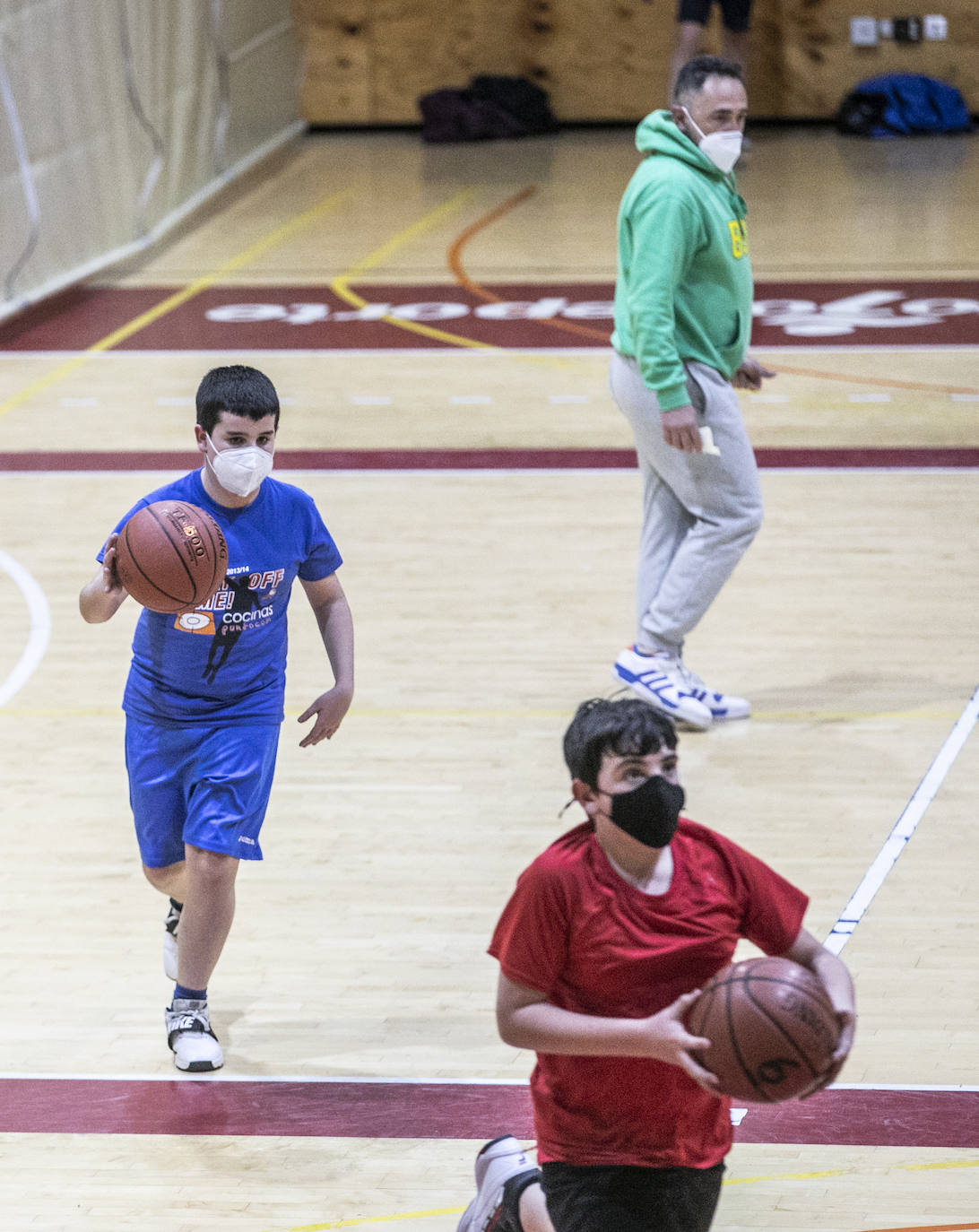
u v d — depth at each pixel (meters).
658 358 18.75
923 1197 11.91
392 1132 12.98
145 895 17.08
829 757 19.84
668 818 9.17
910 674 22.25
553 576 26.36
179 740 13.54
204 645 13.25
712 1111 9.80
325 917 16.47
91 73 49.97
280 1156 12.68
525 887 9.41
